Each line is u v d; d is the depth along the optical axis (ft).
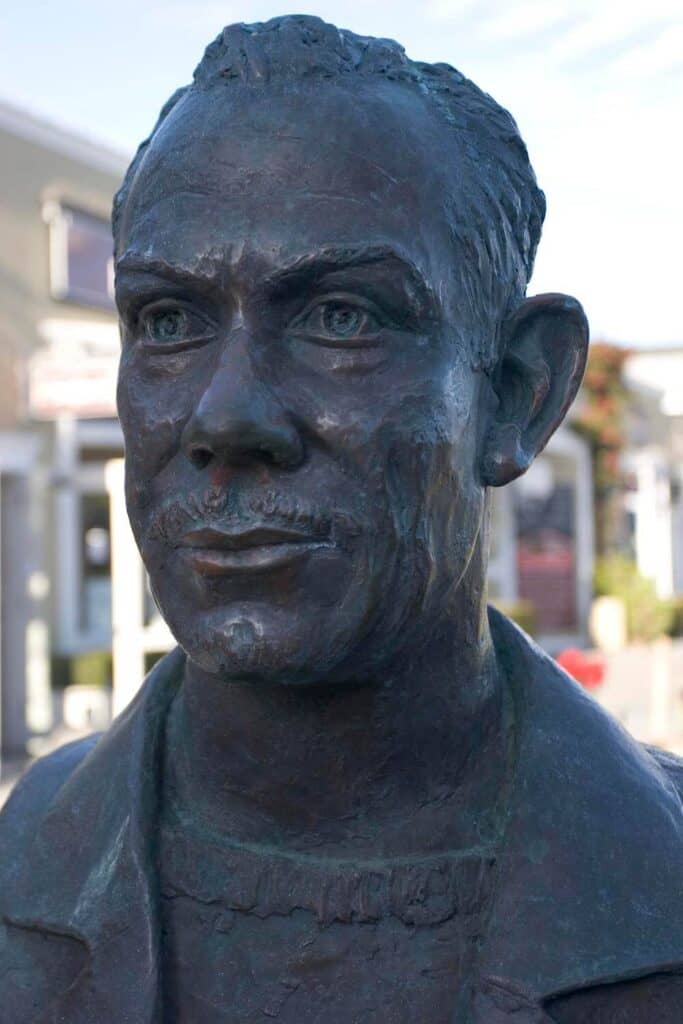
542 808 4.00
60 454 32.04
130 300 3.95
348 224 3.68
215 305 3.79
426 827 4.14
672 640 45.44
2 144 29.99
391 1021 3.90
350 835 4.14
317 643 3.66
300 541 3.65
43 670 27.20
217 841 4.24
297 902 4.05
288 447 3.62
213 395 3.61
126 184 4.37
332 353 3.72
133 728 4.51
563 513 44.45
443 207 3.91
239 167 3.76
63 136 31.78
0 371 24.31
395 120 3.90
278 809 4.16
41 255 31.09
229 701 4.15
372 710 4.03
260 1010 3.98
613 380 46.09
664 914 3.88
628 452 50.85
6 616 22.33
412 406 3.75
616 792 4.08
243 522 3.66
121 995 3.95
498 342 4.22
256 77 3.91
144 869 4.13
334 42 4.01
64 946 4.25
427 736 4.12
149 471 3.92
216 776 4.26
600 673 17.21
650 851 3.99
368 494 3.68
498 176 4.23
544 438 4.30
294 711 4.05
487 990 3.74
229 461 3.66
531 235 4.50
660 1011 3.84
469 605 4.18
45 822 4.53
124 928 4.04
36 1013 4.18
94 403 18.62
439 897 4.02
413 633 3.89
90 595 35.14
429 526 3.82
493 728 4.33
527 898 3.85
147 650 22.93
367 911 4.00
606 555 46.52
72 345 25.23
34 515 30.17
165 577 3.88
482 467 4.17
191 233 3.76
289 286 3.68
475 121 4.23
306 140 3.76
